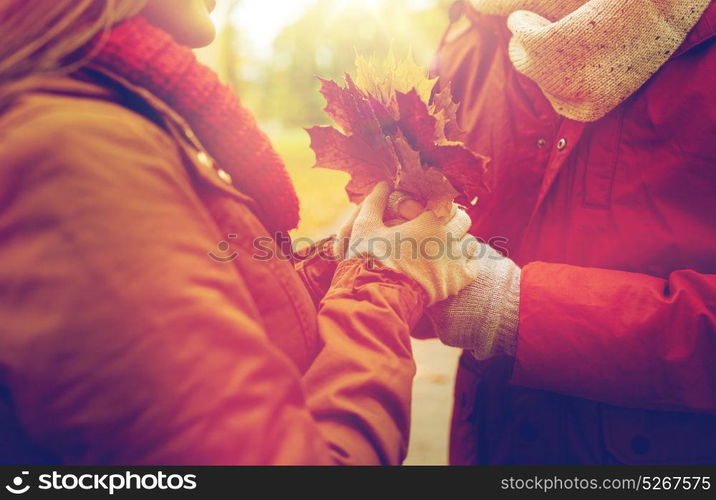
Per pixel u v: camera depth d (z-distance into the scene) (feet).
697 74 3.72
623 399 3.73
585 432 4.41
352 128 3.46
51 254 1.85
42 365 1.84
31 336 1.83
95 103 2.10
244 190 2.68
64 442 1.91
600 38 3.76
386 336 3.03
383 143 3.35
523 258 4.68
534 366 3.76
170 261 1.95
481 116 5.00
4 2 2.21
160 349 1.86
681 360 3.50
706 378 3.51
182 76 2.45
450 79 5.32
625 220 4.11
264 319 2.62
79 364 1.83
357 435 2.60
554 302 3.71
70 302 1.83
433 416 10.04
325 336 3.03
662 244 4.00
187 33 2.90
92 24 2.30
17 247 1.86
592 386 3.73
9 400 2.08
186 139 2.42
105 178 1.91
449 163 3.18
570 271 3.89
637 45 3.74
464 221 3.69
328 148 3.59
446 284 3.63
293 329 2.77
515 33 4.09
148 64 2.36
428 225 3.47
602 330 3.59
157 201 2.01
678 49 3.77
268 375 2.07
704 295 3.57
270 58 135.74
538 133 4.58
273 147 2.86
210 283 2.04
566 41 3.82
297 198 3.02
